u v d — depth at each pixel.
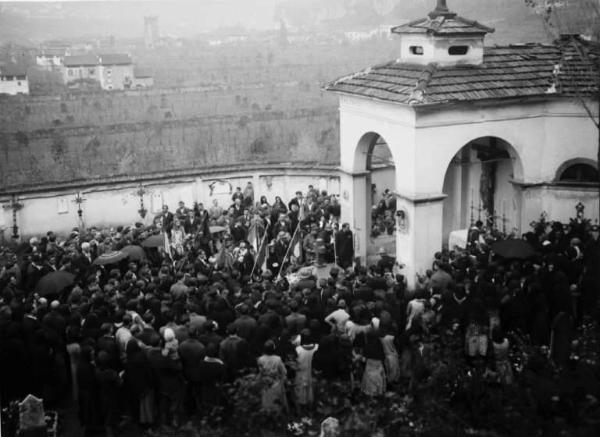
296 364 12.75
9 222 25.89
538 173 21.36
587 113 20.66
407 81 20.30
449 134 19.78
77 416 13.51
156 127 58.22
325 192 26.19
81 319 14.02
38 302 14.78
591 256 16.77
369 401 12.87
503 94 19.86
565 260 16.45
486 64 21.17
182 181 28.73
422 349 13.45
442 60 20.83
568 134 20.98
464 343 13.98
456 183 23.81
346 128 23.03
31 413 12.05
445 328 14.03
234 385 12.36
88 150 53.44
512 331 14.75
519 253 16.95
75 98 65.25
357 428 11.70
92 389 12.38
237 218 23.83
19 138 54.19
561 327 13.76
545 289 15.35
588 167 21.27
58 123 58.19
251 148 54.06
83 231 24.66
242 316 13.36
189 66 80.44
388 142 20.72
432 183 19.84
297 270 21.69
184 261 19.97
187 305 13.95
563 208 21.33
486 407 11.76
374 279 15.90
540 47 22.61
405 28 21.67
